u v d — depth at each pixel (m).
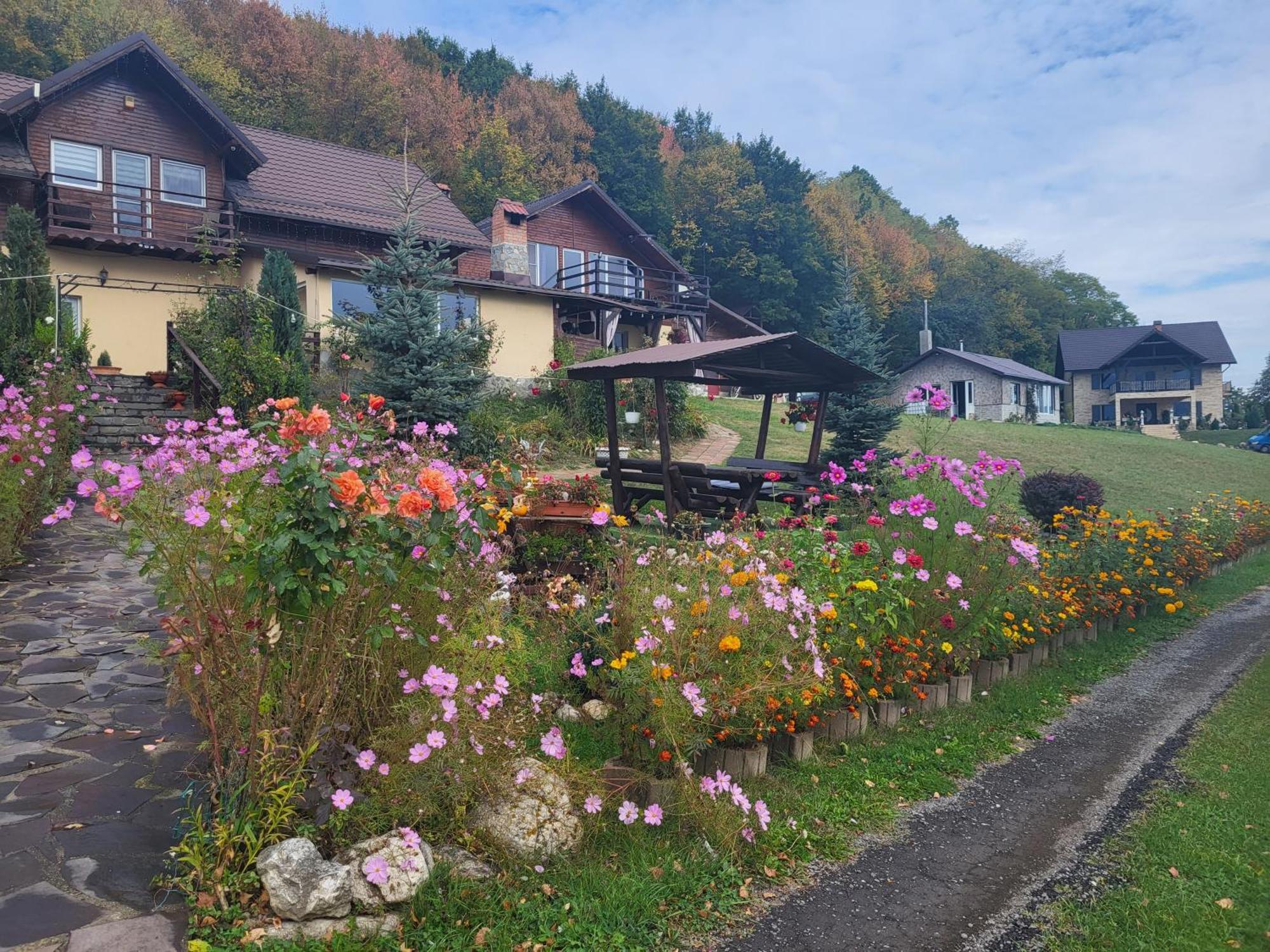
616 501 10.70
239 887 3.08
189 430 4.90
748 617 4.52
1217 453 33.25
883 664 5.89
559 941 3.19
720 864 3.84
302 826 3.28
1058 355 63.56
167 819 3.64
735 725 4.69
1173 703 6.96
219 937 2.91
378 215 23.03
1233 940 3.44
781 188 59.28
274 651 3.38
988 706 6.50
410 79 52.53
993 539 7.10
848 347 18.69
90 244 18.11
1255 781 5.21
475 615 4.44
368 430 4.20
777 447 21.41
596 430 19.78
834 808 4.54
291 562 3.23
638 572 5.27
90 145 19.20
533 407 19.83
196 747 4.38
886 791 4.86
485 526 3.96
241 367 14.15
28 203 18.66
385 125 46.28
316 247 21.80
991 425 33.72
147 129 19.97
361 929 3.05
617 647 4.88
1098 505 13.80
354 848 3.25
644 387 20.52
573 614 5.58
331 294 19.36
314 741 3.30
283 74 46.72
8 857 3.29
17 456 7.98
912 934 3.46
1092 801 4.88
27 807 3.68
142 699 5.01
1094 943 3.42
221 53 44.91
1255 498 20.05
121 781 3.97
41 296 14.14
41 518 9.05
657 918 3.43
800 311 56.47
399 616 3.81
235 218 20.61
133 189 19.75
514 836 3.61
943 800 4.85
